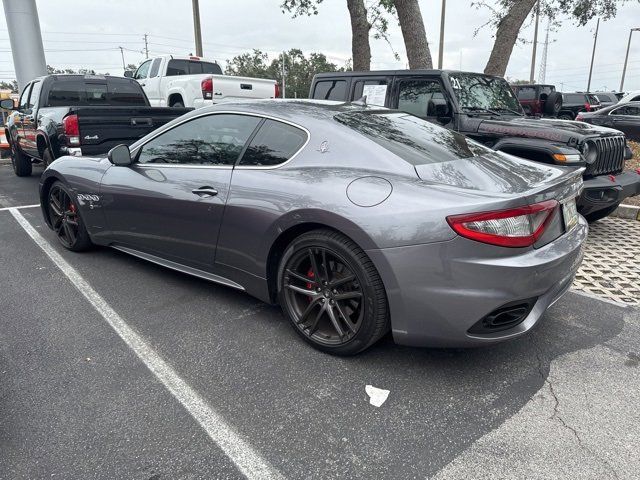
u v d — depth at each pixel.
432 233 2.45
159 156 3.84
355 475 2.05
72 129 5.98
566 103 23.02
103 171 4.23
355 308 2.84
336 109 3.39
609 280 4.33
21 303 3.67
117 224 4.13
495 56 11.41
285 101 3.57
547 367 2.88
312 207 2.78
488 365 2.89
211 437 2.26
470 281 2.43
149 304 3.67
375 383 2.70
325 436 2.28
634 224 6.24
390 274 2.56
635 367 2.89
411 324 2.61
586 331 3.34
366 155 2.89
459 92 5.89
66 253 4.84
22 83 12.33
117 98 8.92
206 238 3.44
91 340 3.12
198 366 2.84
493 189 2.63
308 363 2.88
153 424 2.34
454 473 2.06
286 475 2.04
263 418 2.39
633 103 13.04
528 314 2.65
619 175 5.50
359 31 12.01
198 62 12.41
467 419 2.41
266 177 3.11
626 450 2.20
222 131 3.48
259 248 3.12
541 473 2.06
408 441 2.25
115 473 2.04
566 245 2.75
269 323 3.38
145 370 2.79
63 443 2.20
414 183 2.66
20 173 9.63
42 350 2.99
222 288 3.97
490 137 5.53
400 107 6.21
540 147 5.05
